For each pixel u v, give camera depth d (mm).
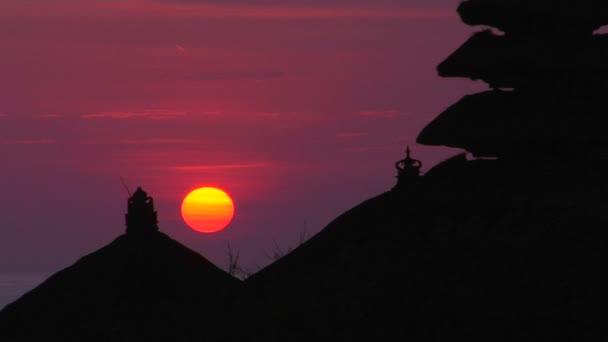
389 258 74125
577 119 72312
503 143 73562
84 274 96000
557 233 71062
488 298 69312
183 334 85562
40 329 92125
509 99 74812
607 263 69125
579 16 73562
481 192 73500
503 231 72062
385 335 69625
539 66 72812
